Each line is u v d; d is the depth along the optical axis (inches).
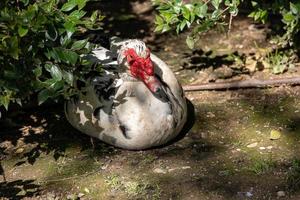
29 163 259.4
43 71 243.0
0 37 215.2
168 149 262.2
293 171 243.9
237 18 371.9
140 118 249.0
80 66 236.4
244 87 303.7
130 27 374.0
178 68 326.3
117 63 259.9
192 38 288.2
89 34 290.8
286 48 331.3
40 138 275.7
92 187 242.5
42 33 223.1
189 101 296.7
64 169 254.1
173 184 240.8
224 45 346.0
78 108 261.6
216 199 232.1
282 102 291.0
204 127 276.7
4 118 287.4
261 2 306.8
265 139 265.6
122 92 251.9
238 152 258.2
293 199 230.1
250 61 325.4
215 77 315.0
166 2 284.2
